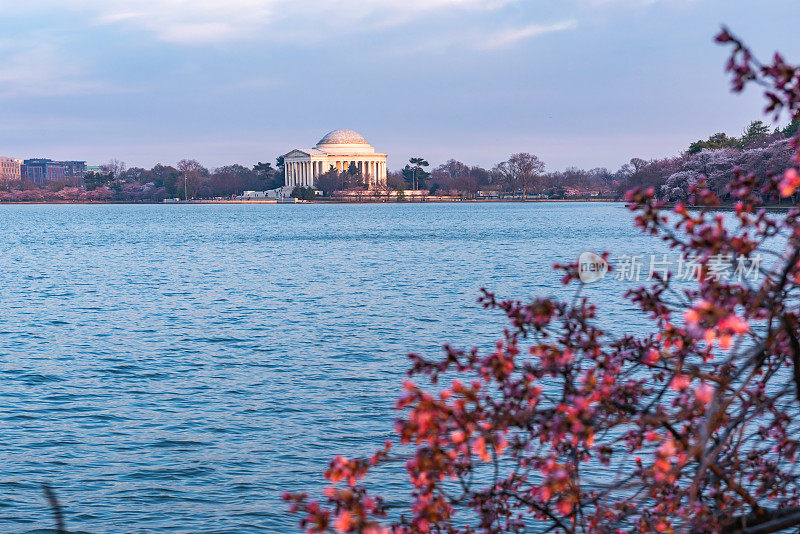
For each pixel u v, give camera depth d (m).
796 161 10.68
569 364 13.12
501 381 12.31
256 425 44.91
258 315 88.31
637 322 75.44
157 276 134.62
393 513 31.64
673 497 13.57
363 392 51.72
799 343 11.52
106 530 32.34
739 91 10.48
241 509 34.06
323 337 73.44
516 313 13.70
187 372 58.50
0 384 54.84
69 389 53.53
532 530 20.44
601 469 32.09
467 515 28.88
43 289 115.75
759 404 13.07
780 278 10.91
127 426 45.16
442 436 10.95
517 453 13.80
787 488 16.95
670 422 12.54
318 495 34.97
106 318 86.75
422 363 12.94
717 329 9.78
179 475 37.75
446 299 101.44
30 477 37.50
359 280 126.62
